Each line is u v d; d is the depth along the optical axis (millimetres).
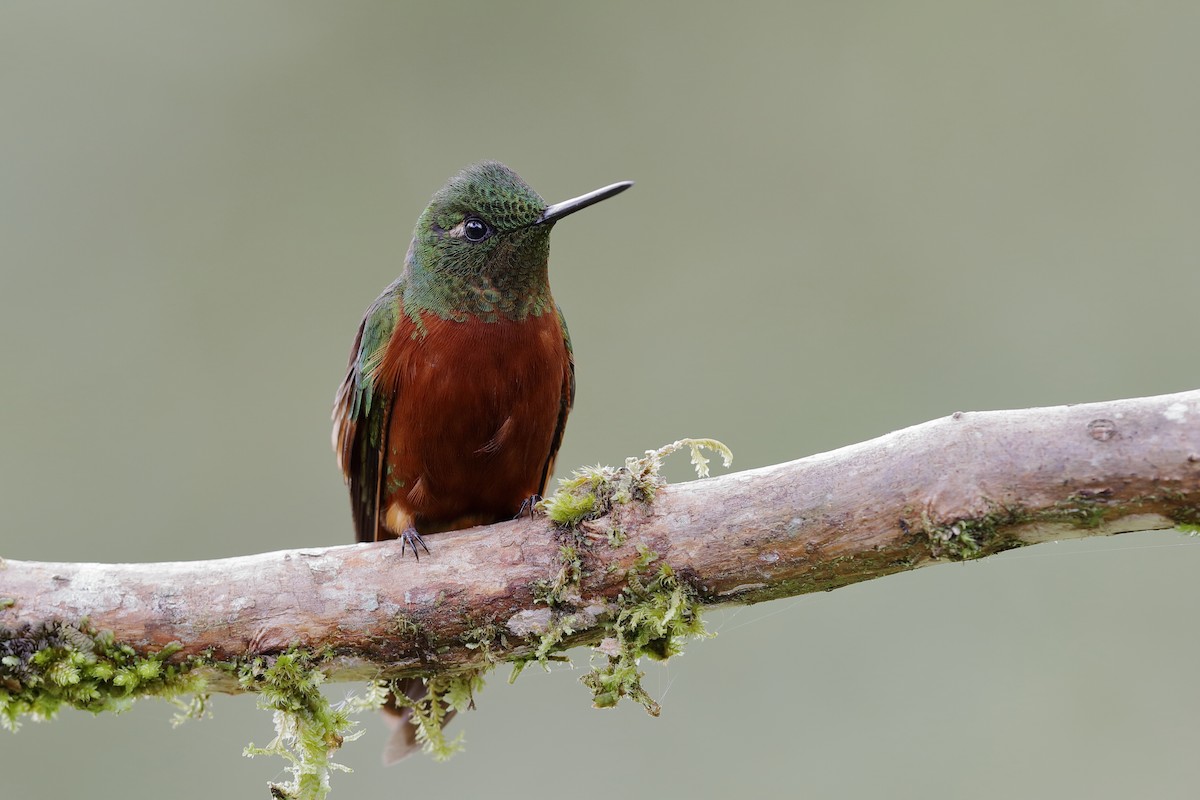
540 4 18453
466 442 10328
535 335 10352
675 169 18000
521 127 18219
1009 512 7504
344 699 9469
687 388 16797
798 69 18203
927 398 16062
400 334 10422
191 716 8594
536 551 8359
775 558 8016
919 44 18031
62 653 8156
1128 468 7262
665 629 8219
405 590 8391
